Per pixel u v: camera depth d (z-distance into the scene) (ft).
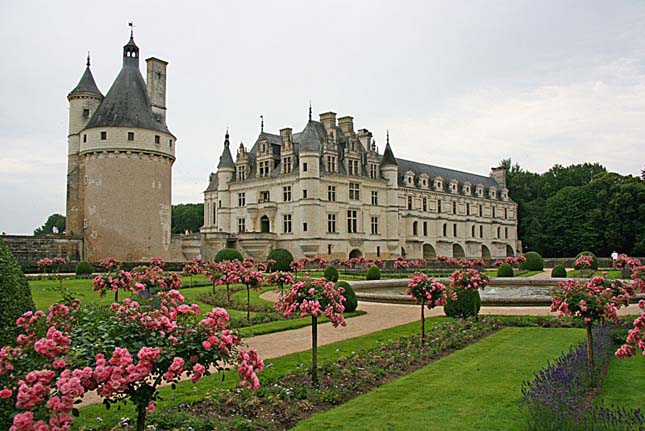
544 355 43.14
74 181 172.24
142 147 156.25
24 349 19.30
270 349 47.34
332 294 36.99
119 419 26.94
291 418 28.48
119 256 151.84
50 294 84.89
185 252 187.83
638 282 53.01
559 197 301.02
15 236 144.46
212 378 36.14
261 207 214.07
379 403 30.55
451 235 276.00
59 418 16.15
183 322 21.56
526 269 185.88
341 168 212.02
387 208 230.48
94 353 18.52
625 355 27.76
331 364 39.17
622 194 260.01
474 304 64.18
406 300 84.69
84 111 174.09
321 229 197.77
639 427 23.04
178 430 25.32
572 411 24.64
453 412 28.81
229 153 235.40
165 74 179.11
